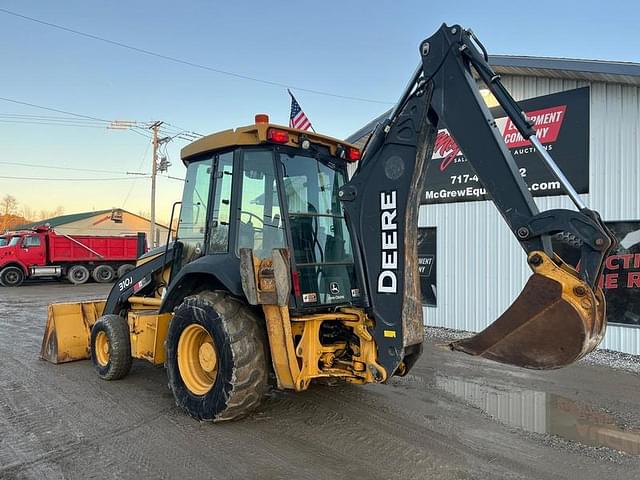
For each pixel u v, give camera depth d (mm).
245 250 3912
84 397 5047
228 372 4016
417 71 3783
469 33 3570
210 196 4676
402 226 3820
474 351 3303
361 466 3496
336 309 4332
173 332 4527
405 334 3809
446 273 9508
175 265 5148
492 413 4633
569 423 4379
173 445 3832
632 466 3529
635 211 7266
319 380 5434
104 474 3363
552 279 3014
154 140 30812
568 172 7914
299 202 4367
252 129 4246
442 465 3518
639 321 7188
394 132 3881
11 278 20562
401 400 4996
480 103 3449
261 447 3805
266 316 4000
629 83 7246
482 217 8977
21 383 5562
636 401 5016
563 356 2975
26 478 3303
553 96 8102
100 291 18312
